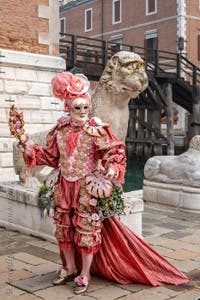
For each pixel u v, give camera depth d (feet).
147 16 119.55
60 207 12.96
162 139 81.46
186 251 17.20
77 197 12.72
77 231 12.73
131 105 85.46
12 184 21.39
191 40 111.75
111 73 17.44
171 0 112.57
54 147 13.34
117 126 17.88
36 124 33.04
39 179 21.17
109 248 13.35
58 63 34.58
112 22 131.13
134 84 17.04
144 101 83.92
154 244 18.12
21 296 12.56
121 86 17.21
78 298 12.46
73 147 12.80
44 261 15.66
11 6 33.27
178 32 110.93
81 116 12.85
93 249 12.77
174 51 111.86
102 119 17.62
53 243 18.01
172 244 18.16
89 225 12.67
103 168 13.29
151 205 25.79
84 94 12.87
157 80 79.41
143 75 17.19
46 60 33.94
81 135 12.86
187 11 111.14
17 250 17.02
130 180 58.08
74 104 12.71
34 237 18.94
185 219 22.72
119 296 12.62
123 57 17.08
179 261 15.96
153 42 118.42
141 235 18.57
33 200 18.81
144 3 120.37
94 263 13.64
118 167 12.40
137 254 13.42
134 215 18.06
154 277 13.50
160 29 115.85
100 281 13.66
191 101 86.07
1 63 31.78
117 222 13.33
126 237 13.35
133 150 89.04
